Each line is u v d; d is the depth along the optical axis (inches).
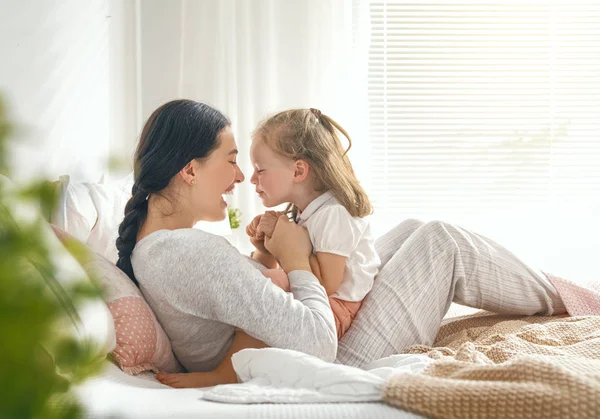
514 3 176.7
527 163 176.7
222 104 163.5
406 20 175.3
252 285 57.8
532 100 177.2
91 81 122.4
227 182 65.4
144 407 43.6
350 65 168.2
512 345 62.3
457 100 176.6
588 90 177.6
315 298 61.7
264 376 51.1
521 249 173.9
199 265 58.1
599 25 177.8
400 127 175.8
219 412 42.9
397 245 83.0
